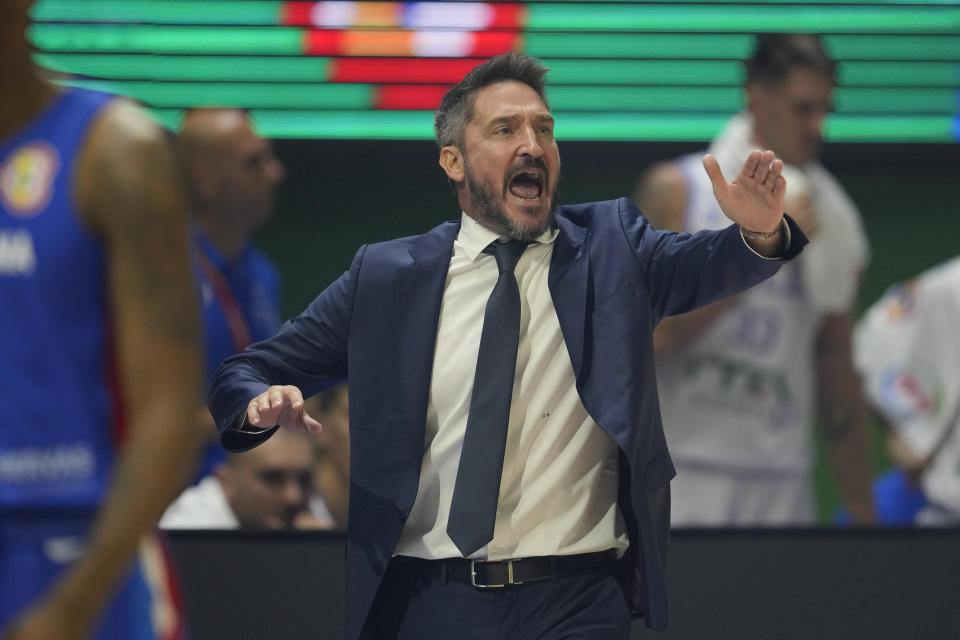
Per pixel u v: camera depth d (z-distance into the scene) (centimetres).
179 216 500
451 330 863
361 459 854
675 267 842
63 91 511
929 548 1213
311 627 1212
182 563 1218
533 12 1502
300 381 911
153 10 1475
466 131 884
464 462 815
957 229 1451
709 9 1502
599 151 1449
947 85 1488
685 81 1494
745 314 1400
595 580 828
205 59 1477
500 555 817
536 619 816
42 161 496
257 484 1285
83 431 498
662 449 852
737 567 1212
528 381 839
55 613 461
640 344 831
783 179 765
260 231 1395
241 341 1331
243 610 1214
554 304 845
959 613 1207
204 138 1379
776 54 1440
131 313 489
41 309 492
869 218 1446
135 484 477
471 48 1494
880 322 1434
